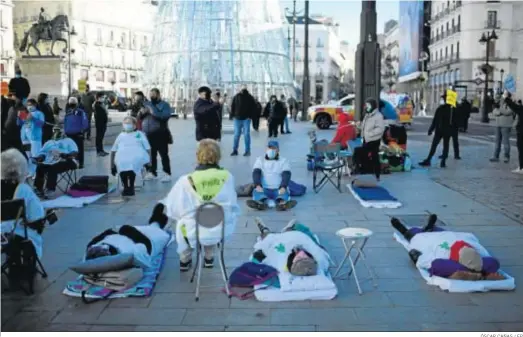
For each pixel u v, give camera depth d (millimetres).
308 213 8273
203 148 5406
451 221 7824
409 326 4355
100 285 5062
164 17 56969
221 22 54750
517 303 4824
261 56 55469
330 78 106312
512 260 6031
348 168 11898
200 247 5207
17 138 8781
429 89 78938
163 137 11234
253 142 20859
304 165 13688
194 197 5301
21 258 5215
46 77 63750
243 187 9406
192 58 54062
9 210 4969
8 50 59031
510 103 12820
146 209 8625
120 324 4414
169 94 54250
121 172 9617
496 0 61250
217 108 12469
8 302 4875
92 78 72562
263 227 6637
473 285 5078
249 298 4918
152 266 5660
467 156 16312
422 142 21078
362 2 12828
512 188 10570
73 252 6367
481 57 62188
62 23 63094
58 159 9836
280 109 22766
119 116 34906
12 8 62812
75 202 8984
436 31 75562
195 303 4840
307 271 5047
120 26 78312
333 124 31625
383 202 8789
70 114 12883
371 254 6223
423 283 5301
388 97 30234
